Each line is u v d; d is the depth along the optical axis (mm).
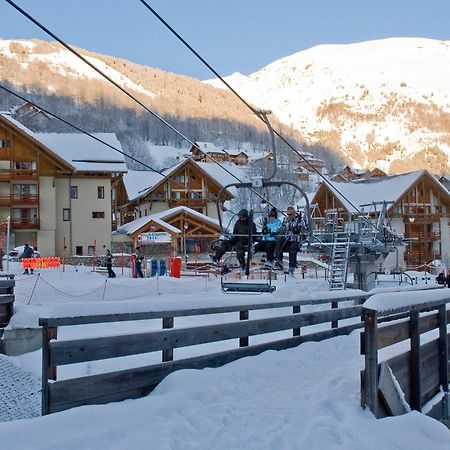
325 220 23484
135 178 61969
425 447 5453
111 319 6344
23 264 31141
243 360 7965
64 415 5285
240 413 6027
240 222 10422
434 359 7988
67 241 47594
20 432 4832
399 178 53625
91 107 158625
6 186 45438
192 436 5328
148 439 5074
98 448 4816
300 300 9711
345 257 20203
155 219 42125
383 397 6152
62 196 47625
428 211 54562
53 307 5871
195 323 14188
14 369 13250
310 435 5383
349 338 10703
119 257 42719
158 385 6715
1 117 44531
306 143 180500
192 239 46188
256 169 102062
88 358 6043
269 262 10797
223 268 11445
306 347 9383
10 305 15516
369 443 5285
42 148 45531
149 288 22297
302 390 6898
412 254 54000
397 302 6547
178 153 137250
